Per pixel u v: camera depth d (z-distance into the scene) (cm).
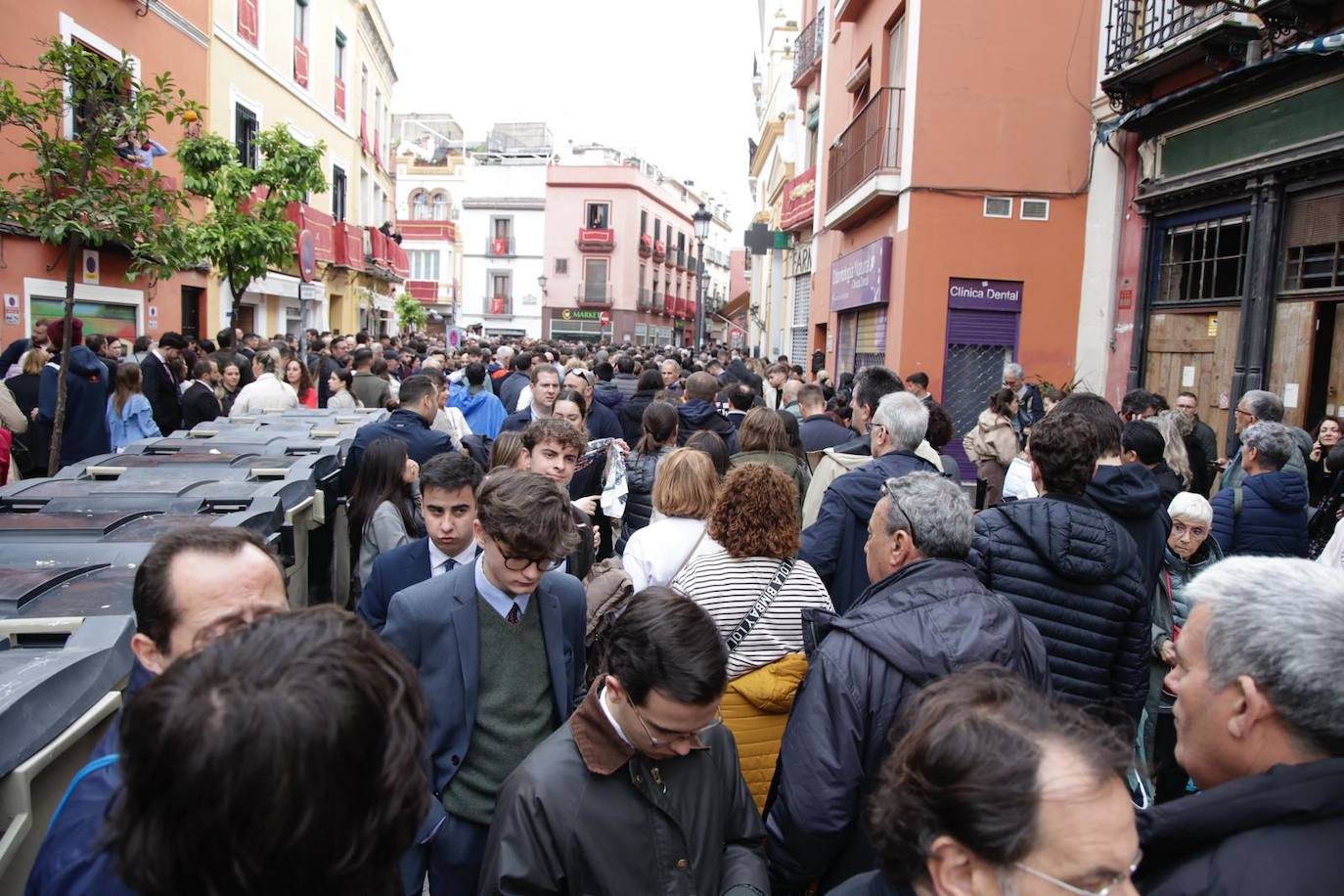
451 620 259
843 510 386
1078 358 1159
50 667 216
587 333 5478
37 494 404
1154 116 958
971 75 1165
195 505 400
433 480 327
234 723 97
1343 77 717
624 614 200
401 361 1449
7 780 190
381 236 2786
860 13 1545
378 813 104
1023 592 284
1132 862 122
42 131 623
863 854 229
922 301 1183
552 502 248
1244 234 853
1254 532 465
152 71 1345
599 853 198
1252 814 143
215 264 1230
